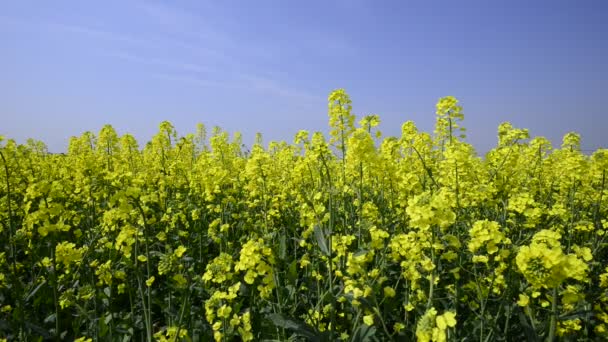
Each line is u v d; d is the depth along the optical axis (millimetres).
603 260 5355
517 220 4945
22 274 5484
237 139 14406
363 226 4547
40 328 3666
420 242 3408
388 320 3932
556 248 2287
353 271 3277
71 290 4051
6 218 5711
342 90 5047
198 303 4824
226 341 3234
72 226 6340
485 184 5332
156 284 5363
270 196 6984
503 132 6461
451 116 6070
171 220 6574
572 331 3398
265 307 4191
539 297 3537
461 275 4098
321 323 3588
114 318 4168
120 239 3871
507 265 3188
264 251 3172
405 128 6773
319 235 3711
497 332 3205
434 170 6734
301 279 5086
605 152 5539
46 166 10516
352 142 4676
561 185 6633
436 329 2080
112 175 6012
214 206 7199
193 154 13352
